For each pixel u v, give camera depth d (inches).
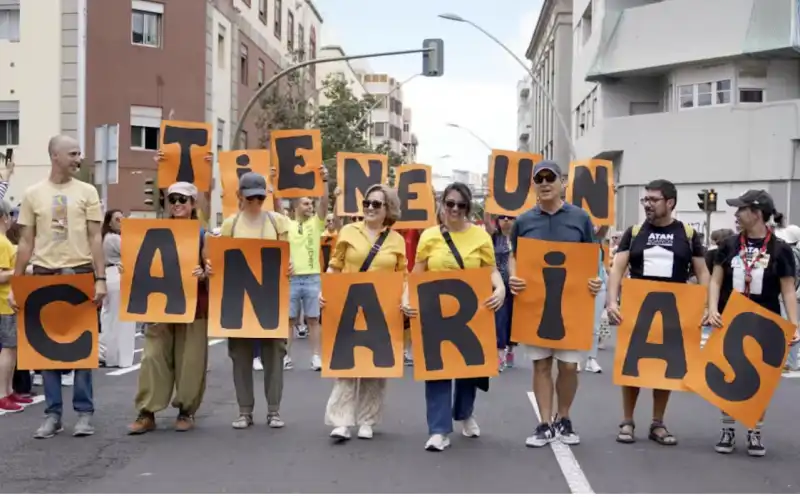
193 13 1277.1
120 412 350.6
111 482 248.7
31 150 1137.4
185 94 1268.5
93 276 306.8
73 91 1139.3
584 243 289.7
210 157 450.0
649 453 286.0
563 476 255.1
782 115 1211.2
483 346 289.6
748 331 288.4
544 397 296.5
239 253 315.3
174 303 308.0
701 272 299.0
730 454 286.7
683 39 1320.1
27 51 1136.8
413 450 288.0
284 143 473.7
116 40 1202.0
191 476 255.1
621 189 1411.2
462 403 304.0
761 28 1226.6
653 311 298.5
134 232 312.7
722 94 1295.5
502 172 485.1
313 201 485.1
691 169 1309.1
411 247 521.7
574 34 1866.4
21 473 258.2
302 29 2020.2
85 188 311.1
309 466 266.7
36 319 304.0
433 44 925.8
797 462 276.7
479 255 295.3
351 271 303.4
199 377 314.0
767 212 293.1
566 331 289.3
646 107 1448.1
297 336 644.1
